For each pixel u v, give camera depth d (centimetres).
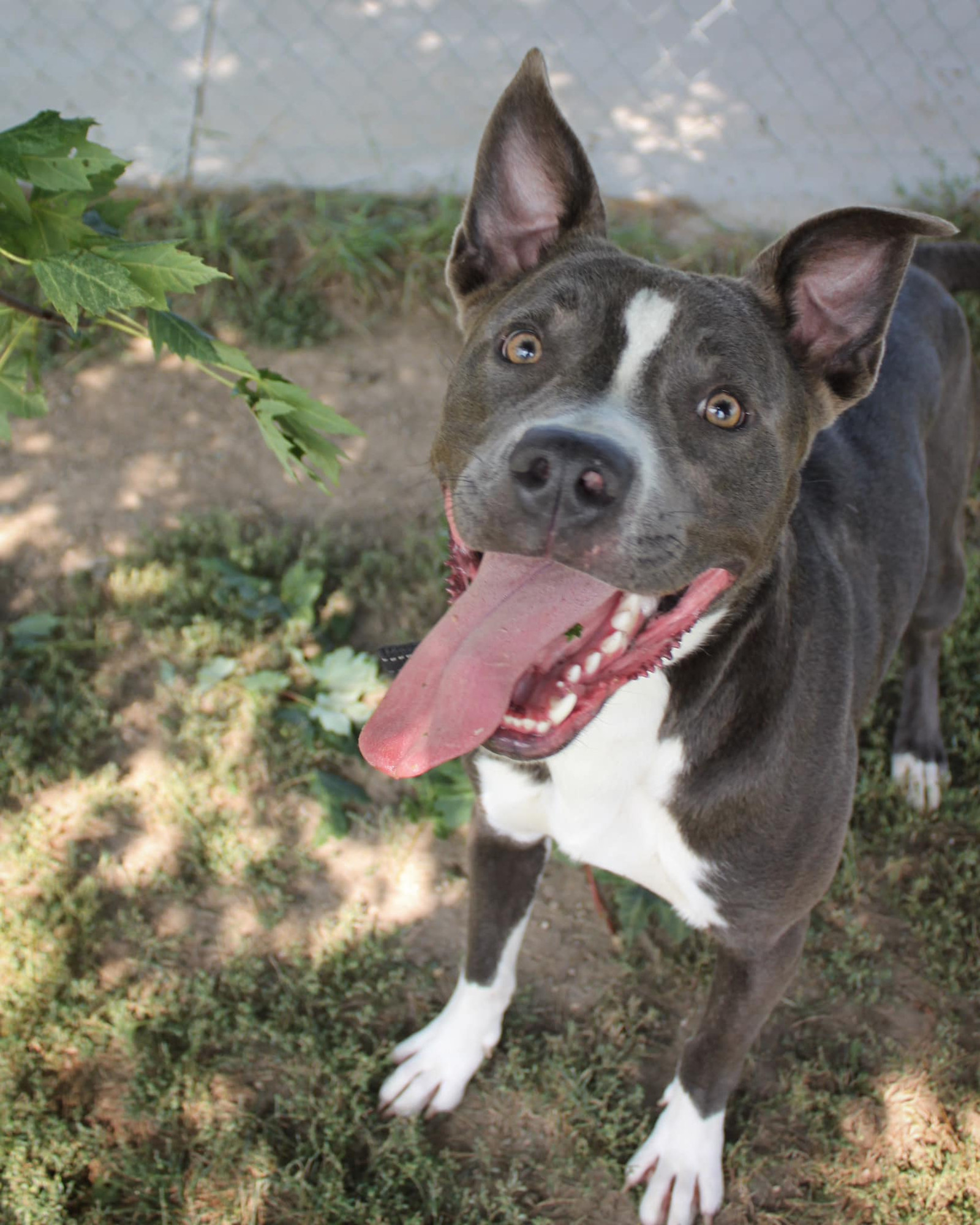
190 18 173
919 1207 80
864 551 80
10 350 69
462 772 98
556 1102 84
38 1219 78
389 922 93
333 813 96
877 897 95
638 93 165
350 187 144
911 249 64
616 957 91
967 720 105
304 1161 81
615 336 61
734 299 63
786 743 69
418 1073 84
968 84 170
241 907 93
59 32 169
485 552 65
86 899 91
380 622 110
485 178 69
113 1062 85
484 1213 80
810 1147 83
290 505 117
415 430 123
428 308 133
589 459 55
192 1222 79
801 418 66
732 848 70
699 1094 78
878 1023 89
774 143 158
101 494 117
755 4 183
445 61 169
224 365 66
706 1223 79
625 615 62
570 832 73
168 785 98
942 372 91
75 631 107
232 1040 86
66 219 59
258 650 106
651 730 68
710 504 61
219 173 146
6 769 97
